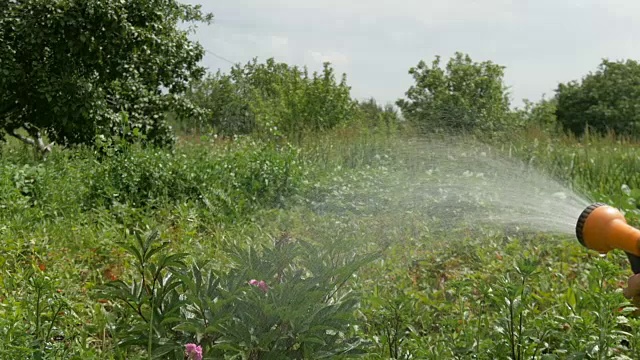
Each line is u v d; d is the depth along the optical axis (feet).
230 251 11.42
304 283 10.43
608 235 9.87
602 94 125.08
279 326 10.19
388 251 21.33
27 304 14.29
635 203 27.71
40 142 47.88
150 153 32.63
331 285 10.69
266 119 66.90
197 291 10.57
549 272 18.57
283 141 50.49
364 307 14.69
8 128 43.96
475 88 66.85
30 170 31.58
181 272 11.46
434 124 64.44
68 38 39.75
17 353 11.62
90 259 20.63
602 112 122.72
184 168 31.68
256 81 95.09
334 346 10.55
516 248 21.06
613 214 9.97
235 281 10.75
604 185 34.32
